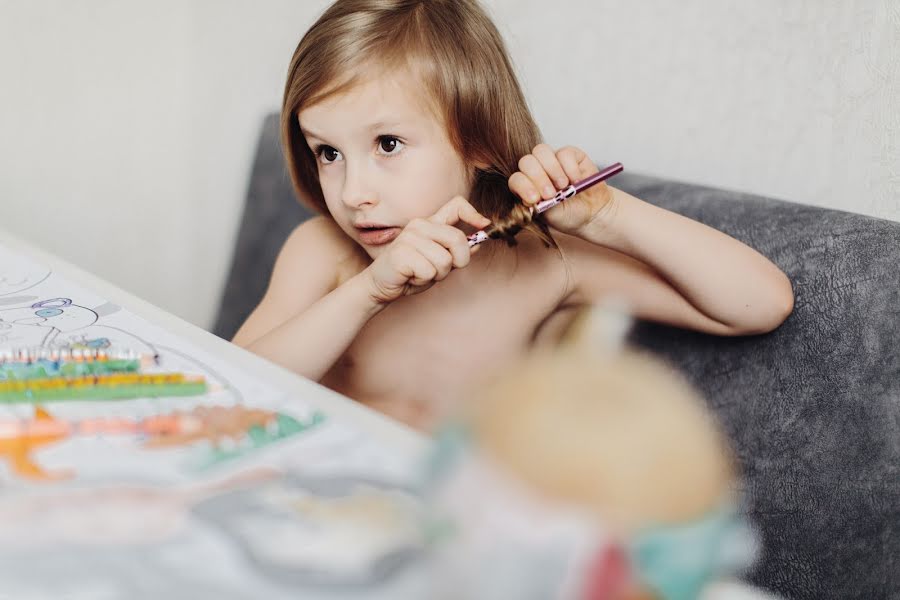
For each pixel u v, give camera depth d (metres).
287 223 1.19
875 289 0.69
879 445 0.67
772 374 0.75
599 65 1.12
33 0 1.29
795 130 0.99
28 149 1.34
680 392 0.23
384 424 0.42
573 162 0.72
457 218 0.77
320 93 0.78
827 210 0.77
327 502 0.35
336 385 0.96
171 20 1.45
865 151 0.94
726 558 0.24
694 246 0.76
